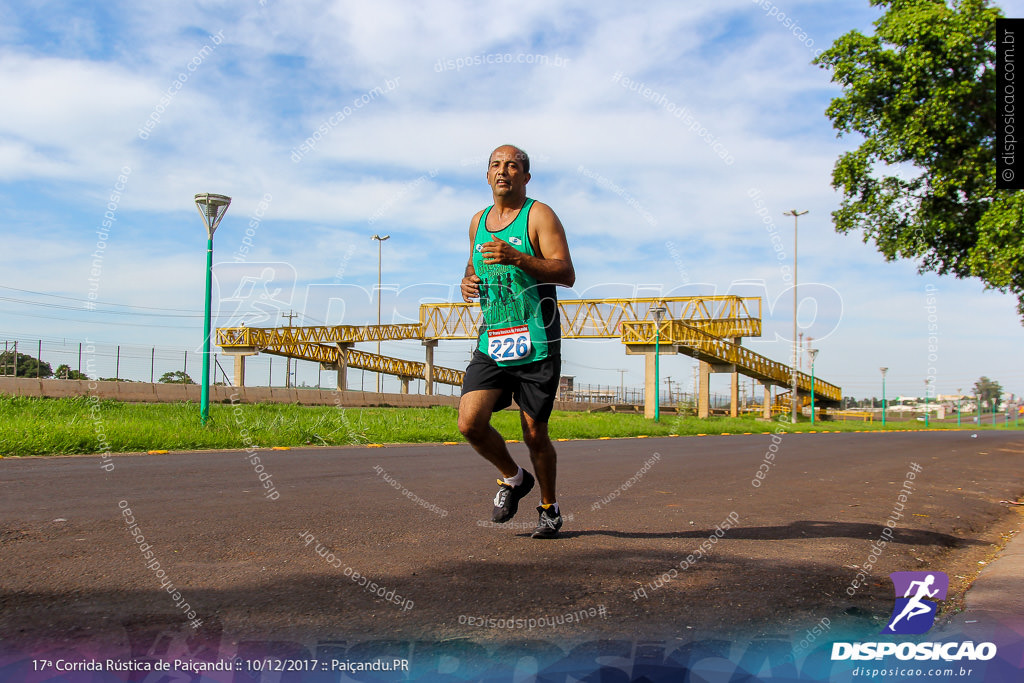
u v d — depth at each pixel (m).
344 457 8.87
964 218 16.28
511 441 14.41
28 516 4.08
